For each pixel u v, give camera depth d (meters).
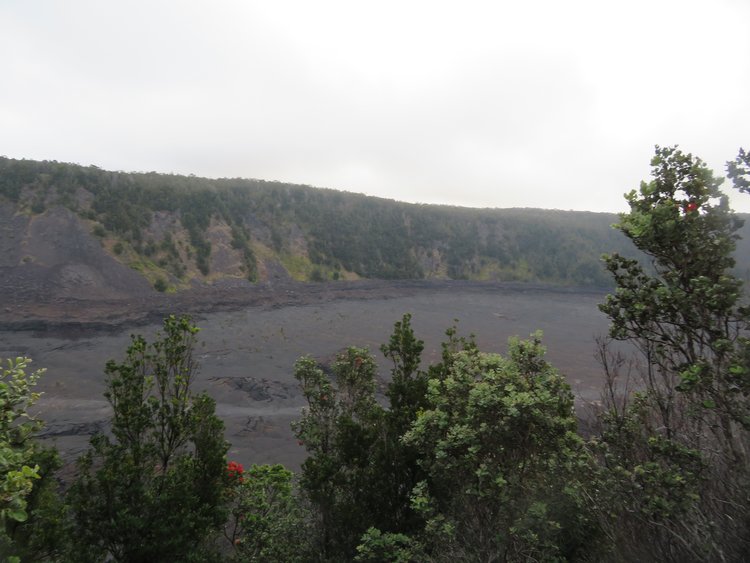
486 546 5.68
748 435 4.12
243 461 18.83
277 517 9.87
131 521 6.71
